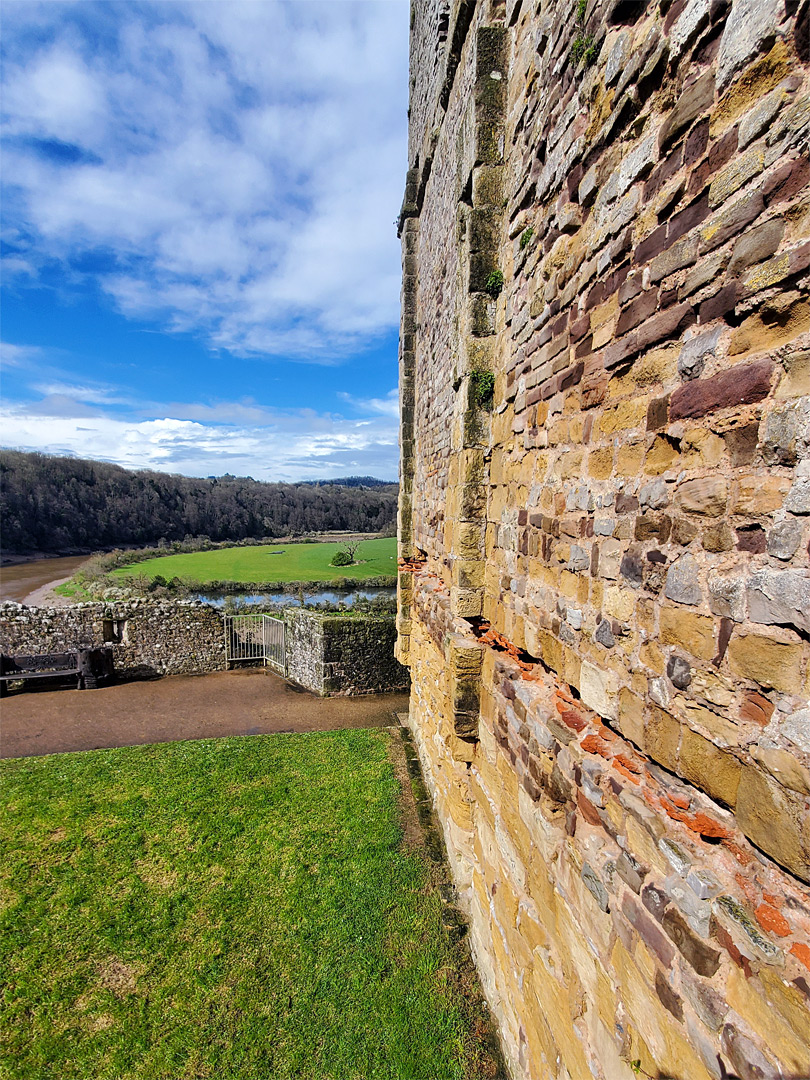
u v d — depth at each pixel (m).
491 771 3.47
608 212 1.90
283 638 12.12
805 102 1.05
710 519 1.35
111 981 3.83
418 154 6.73
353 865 4.99
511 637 3.08
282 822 5.73
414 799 6.16
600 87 1.92
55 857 5.17
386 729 8.38
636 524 1.71
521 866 2.82
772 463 1.15
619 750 1.87
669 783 1.55
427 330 6.11
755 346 1.20
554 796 2.35
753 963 1.19
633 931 1.67
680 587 1.47
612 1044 1.80
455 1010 3.55
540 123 2.59
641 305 1.68
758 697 1.19
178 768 7.06
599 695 1.95
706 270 1.36
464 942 4.12
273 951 4.05
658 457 1.60
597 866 1.92
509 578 3.16
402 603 7.62
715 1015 1.29
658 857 1.55
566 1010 2.20
